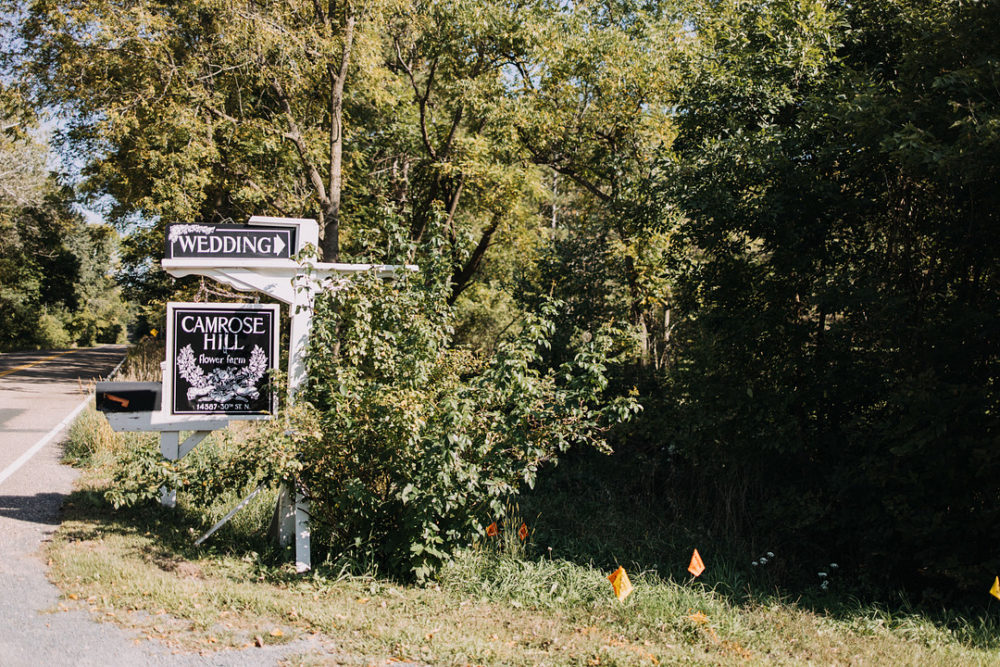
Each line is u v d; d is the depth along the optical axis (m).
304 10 16.05
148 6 15.93
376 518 7.14
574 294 17.44
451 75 20.12
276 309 7.55
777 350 11.39
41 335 53.56
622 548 9.85
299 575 6.78
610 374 15.80
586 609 6.56
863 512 10.07
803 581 9.66
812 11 11.96
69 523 7.58
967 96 8.78
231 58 16.19
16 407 16.27
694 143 13.26
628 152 19.11
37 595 5.62
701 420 11.66
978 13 9.08
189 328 7.37
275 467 6.56
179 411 7.34
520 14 19.36
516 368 6.86
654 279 16.23
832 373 10.48
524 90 20.19
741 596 8.09
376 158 24.14
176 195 16.64
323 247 17.16
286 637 5.20
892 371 9.85
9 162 35.44
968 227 9.52
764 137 11.32
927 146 8.45
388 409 6.70
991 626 7.43
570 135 20.19
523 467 6.88
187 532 7.77
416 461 6.82
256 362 7.52
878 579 9.52
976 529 8.78
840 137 10.65
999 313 8.93
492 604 6.47
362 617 5.69
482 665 4.96
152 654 4.78
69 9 15.55
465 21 18.89
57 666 4.51
